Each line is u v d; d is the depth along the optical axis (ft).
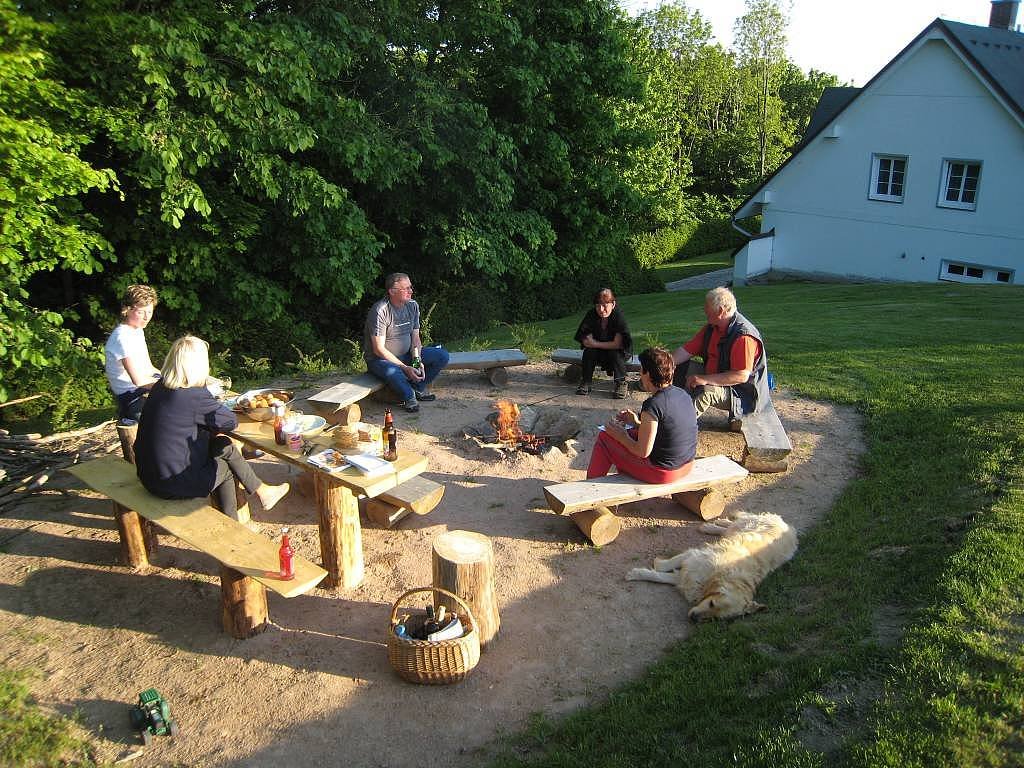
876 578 15.71
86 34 32.22
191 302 43.98
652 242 126.82
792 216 84.02
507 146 52.44
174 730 12.92
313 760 12.39
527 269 59.98
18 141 26.35
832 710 11.68
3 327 27.94
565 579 17.30
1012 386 27.22
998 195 68.44
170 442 16.03
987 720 10.82
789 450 21.67
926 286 62.90
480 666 14.57
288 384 32.14
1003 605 13.48
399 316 26.78
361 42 44.65
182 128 34.71
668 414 17.99
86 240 32.71
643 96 70.59
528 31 59.93
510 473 22.38
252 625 15.23
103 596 16.57
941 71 69.62
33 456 22.98
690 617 15.87
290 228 44.96
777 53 156.76
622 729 12.61
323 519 16.43
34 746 12.59
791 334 40.11
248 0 38.32
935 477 20.42
